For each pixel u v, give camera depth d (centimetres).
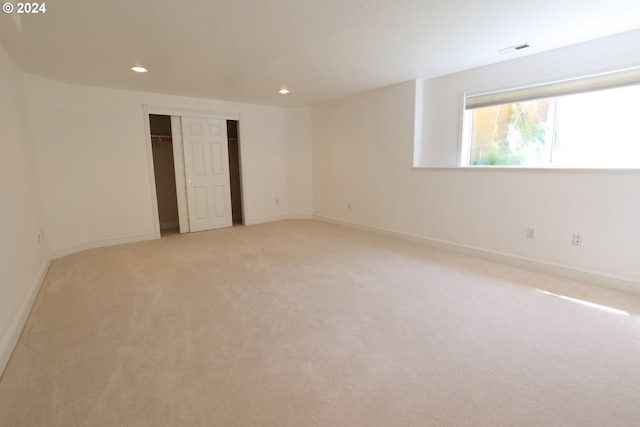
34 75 353
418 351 189
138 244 448
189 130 507
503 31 258
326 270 332
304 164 611
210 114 519
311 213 627
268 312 241
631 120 271
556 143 317
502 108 352
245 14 222
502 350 189
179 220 517
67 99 393
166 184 571
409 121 424
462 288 281
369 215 506
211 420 140
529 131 335
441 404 147
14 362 182
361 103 490
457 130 386
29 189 309
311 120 594
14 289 222
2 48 266
